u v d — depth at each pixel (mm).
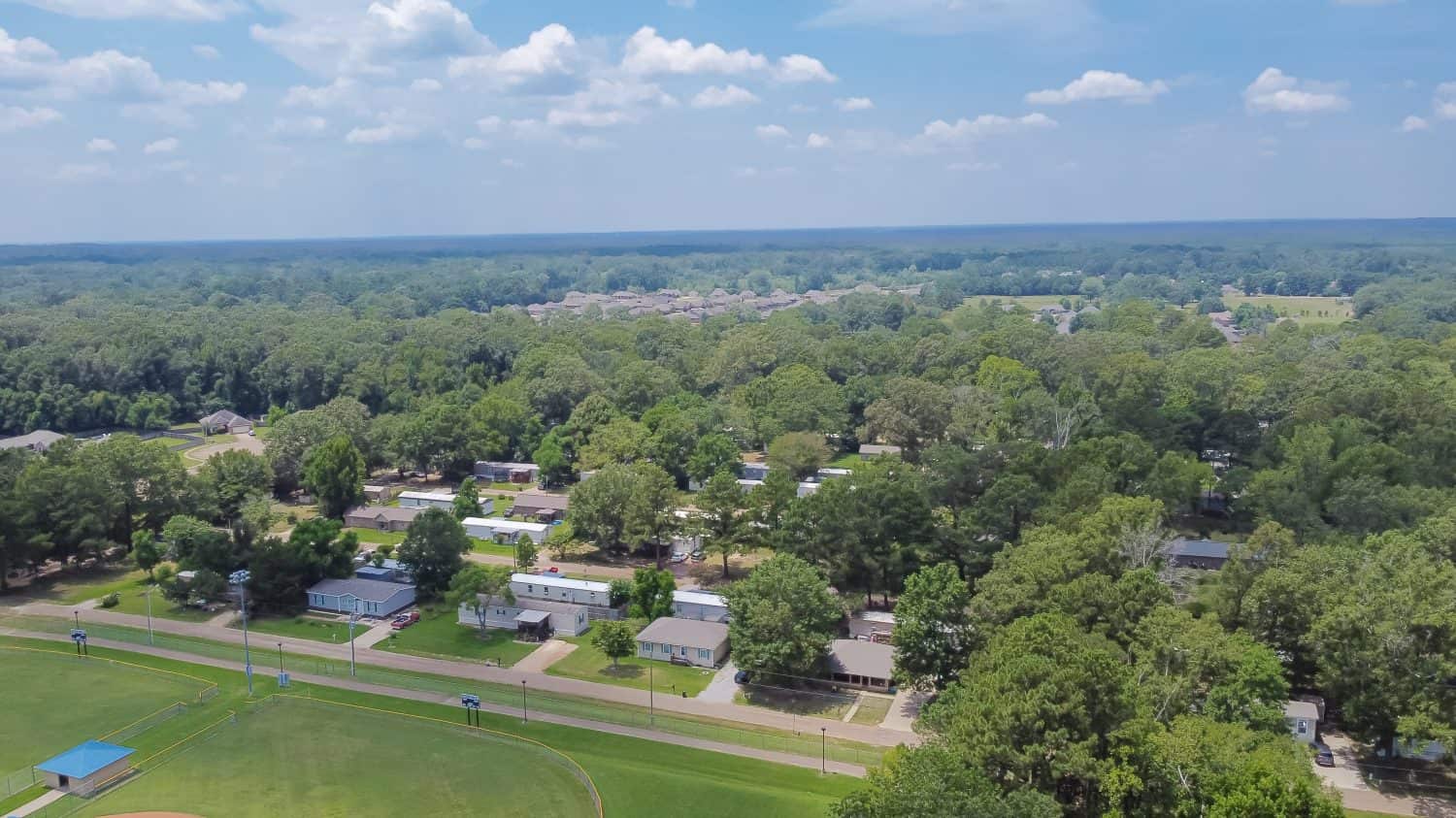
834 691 106500
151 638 121125
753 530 141000
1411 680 84938
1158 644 85938
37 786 84375
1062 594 95000
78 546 145625
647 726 97938
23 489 144500
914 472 162250
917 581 101938
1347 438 151375
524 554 145875
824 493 131750
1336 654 89500
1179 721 72250
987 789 60344
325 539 139000
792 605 106812
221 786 84750
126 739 93750
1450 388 194375
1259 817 59500
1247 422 178250
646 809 80438
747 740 94688
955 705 77938
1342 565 99438
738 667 107625
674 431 196750
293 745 93000
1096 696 68188
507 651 118750
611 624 111312
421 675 110812
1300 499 134750
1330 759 88750
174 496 162125
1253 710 81250
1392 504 122812
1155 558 111750
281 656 115312
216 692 105438
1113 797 64125
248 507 155750
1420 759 89250
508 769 88250
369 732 96188
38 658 114688
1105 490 130500
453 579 128500
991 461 155125
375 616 130000
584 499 153000
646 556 155375
